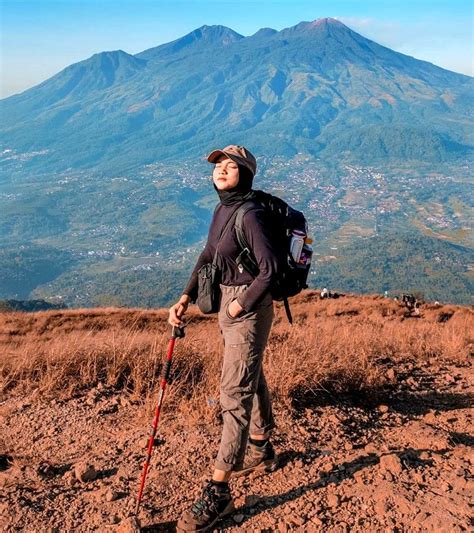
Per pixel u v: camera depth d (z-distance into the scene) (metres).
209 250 3.29
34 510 3.23
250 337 3.17
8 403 5.20
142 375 5.59
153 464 3.72
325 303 27.97
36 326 23.17
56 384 5.47
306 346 6.49
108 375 5.68
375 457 3.65
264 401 3.49
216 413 4.45
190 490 3.36
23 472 3.71
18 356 6.23
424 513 2.95
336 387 5.26
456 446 3.91
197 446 3.90
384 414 4.86
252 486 3.39
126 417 4.75
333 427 4.34
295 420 4.43
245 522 3.06
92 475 3.61
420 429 4.24
